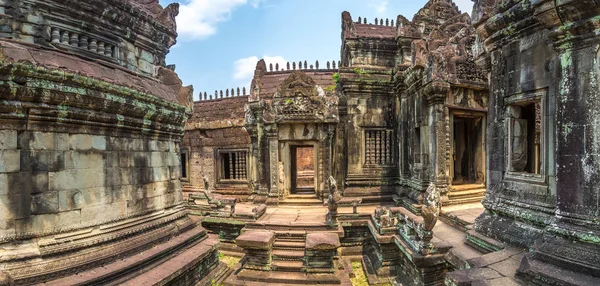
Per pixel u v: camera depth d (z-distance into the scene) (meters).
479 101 12.12
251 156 16.84
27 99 5.17
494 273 4.89
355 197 14.50
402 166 14.21
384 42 15.46
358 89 14.94
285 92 14.81
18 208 5.19
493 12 6.77
